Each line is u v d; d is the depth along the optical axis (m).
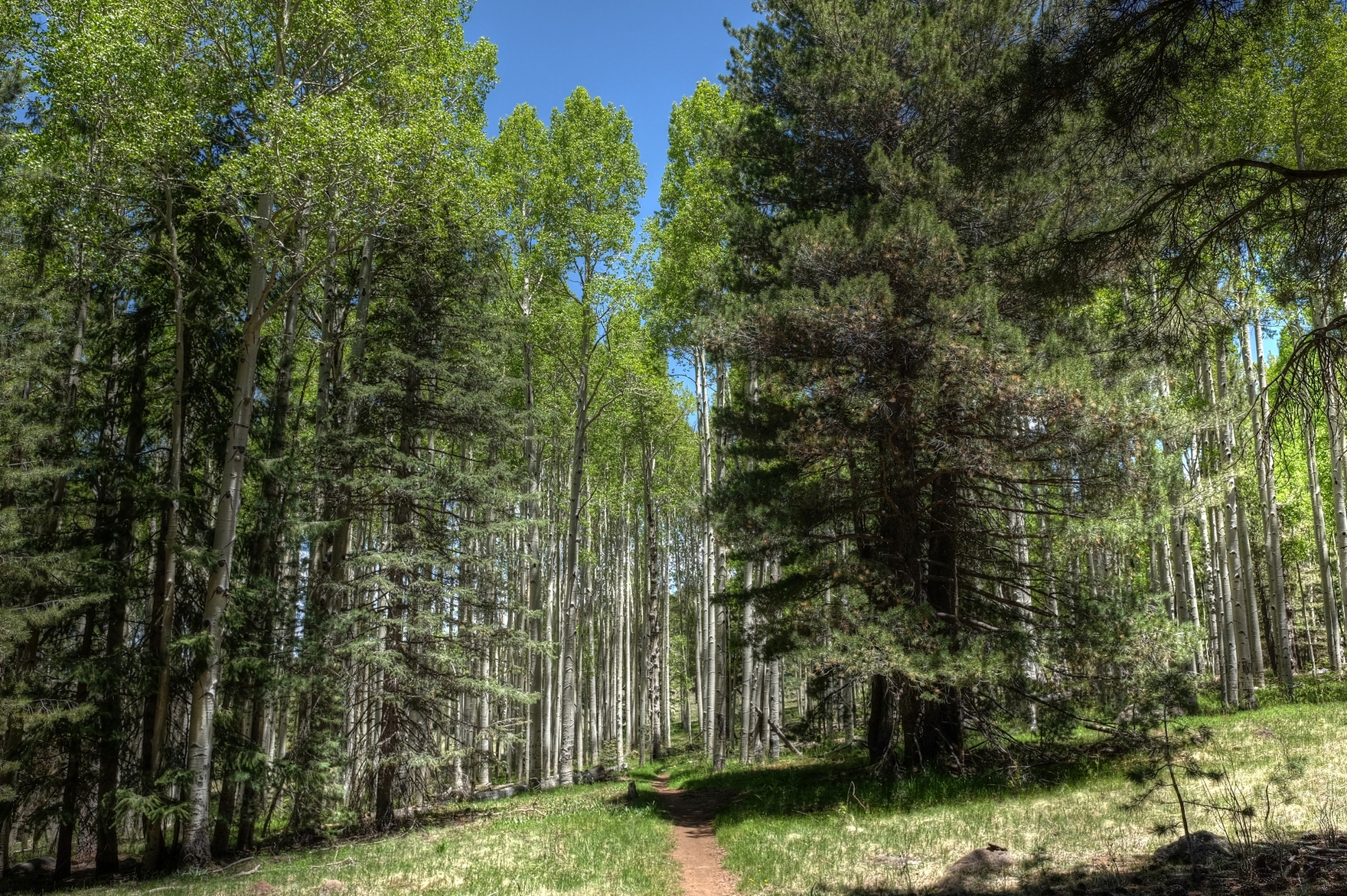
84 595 14.30
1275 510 20.45
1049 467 14.13
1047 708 13.99
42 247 16.91
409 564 16.91
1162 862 6.93
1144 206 6.07
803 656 13.04
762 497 14.75
